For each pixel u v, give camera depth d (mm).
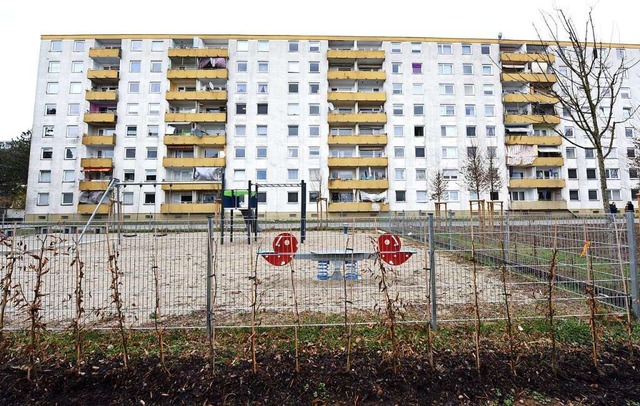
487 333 4430
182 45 38375
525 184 36781
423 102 37688
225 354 3939
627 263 4961
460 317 4949
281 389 3416
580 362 3842
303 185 15484
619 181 37812
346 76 37500
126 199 35500
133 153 36062
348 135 36562
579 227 5797
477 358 3609
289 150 36438
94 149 36750
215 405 3234
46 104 36750
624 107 38625
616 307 5086
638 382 3562
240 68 37469
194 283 7484
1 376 3609
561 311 5102
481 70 38312
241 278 7902
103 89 38750
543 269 6281
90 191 35344
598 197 37531
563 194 37344
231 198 16500
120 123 36188
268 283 7430
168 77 36562
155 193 35625
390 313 3797
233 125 36562
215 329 4539
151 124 36344
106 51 36594
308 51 37969
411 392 3375
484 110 37781
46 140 36250
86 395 3371
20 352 3971
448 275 7195
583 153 37906
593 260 5426
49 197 35406
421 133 37312
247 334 4398
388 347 4039
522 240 7000
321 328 4566
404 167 36719
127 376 3582
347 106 38812
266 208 35688
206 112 37125
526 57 37312
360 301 5902
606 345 4184
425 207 36344
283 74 37438
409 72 38094
